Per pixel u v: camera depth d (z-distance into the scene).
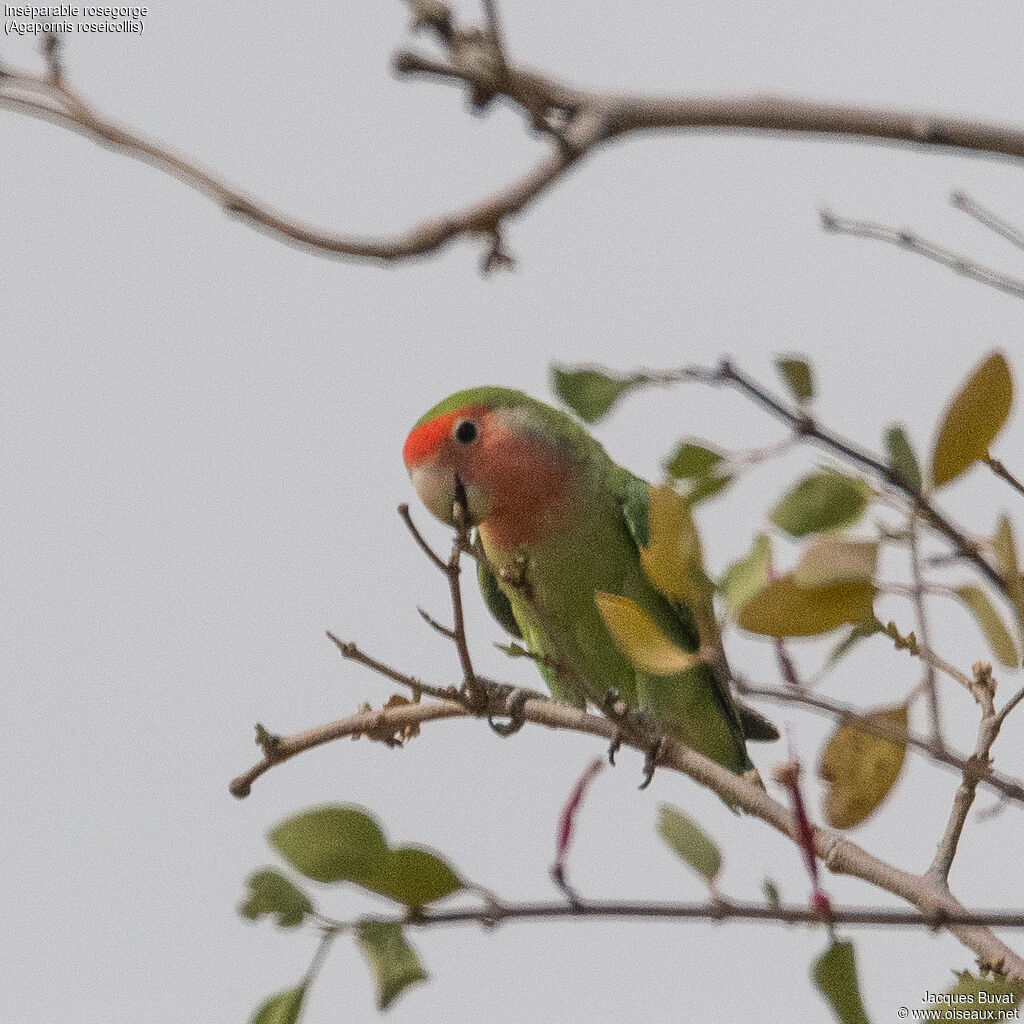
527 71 4.58
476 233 4.46
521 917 4.88
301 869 4.84
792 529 4.36
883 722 4.91
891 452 4.23
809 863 4.83
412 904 4.87
